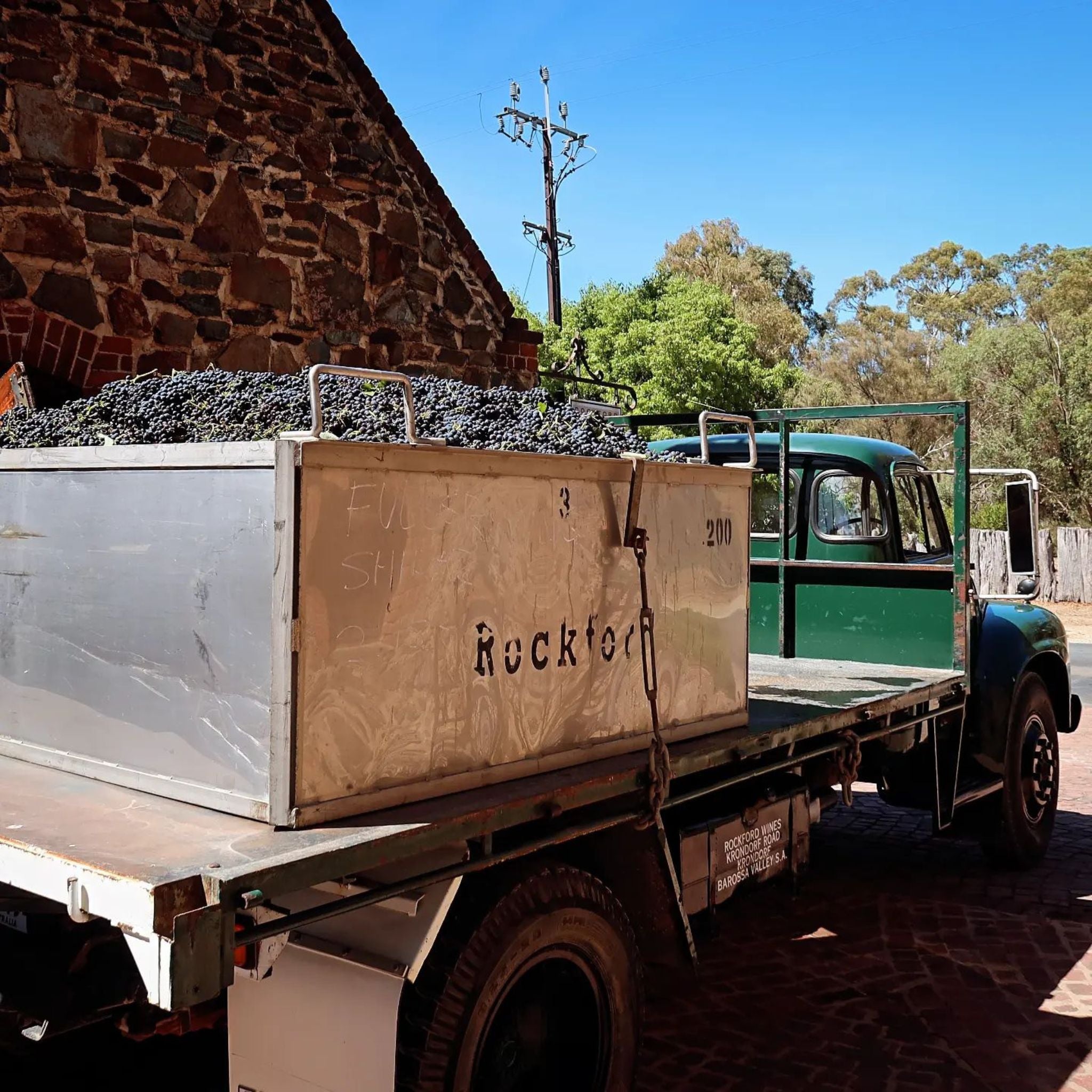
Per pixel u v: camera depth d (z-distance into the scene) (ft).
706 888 11.77
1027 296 180.45
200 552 8.00
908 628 17.92
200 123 20.52
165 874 6.42
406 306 24.29
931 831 21.99
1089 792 25.30
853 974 14.60
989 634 18.56
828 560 19.60
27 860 6.99
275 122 21.71
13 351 18.07
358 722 7.82
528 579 9.18
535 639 9.25
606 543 10.00
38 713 9.30
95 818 7.70
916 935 16.05
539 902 8.89
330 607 7.61
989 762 18.10
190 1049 11.30
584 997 9.68
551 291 94.22
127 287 19.47
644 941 10.73
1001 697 18.17
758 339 123.44
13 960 8.08
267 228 21.61
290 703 7.42
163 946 6.24
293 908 8.26
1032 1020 13.24
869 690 15.05
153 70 19.79
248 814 7.65
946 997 13.89
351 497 7.72
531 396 12.09
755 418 19.15
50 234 18.47
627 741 10.24
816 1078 11.78
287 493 7.40
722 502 11.64
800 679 16.31
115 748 8.65
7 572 9.53
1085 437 96.22
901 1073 11.89
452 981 8.14
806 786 13.75
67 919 7.88
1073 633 60.75
